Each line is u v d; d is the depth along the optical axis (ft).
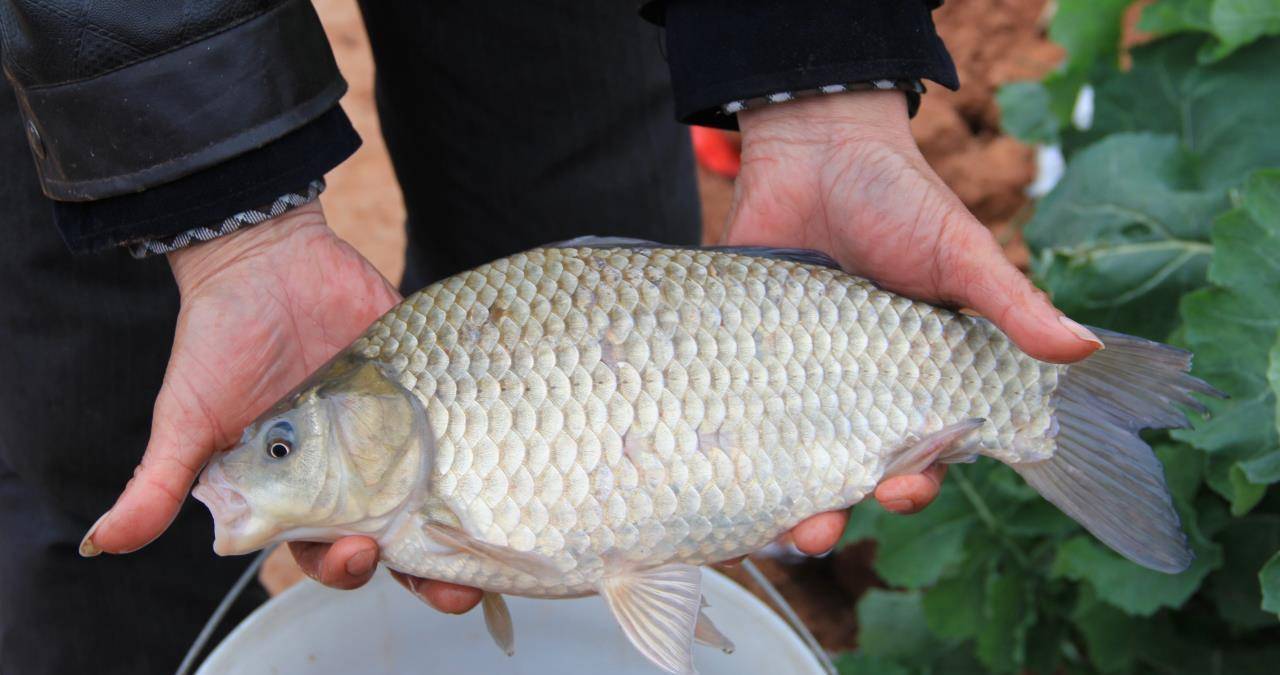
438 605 2.00
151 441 1.96
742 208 2.20
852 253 2.13
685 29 2.09
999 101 3.44
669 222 2.81
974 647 2.86
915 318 1.94
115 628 2.44
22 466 2.33
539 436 1.86
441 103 2.60
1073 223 2.72
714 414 1.88
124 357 2.27
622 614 1.89
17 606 2.38
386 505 1.88
